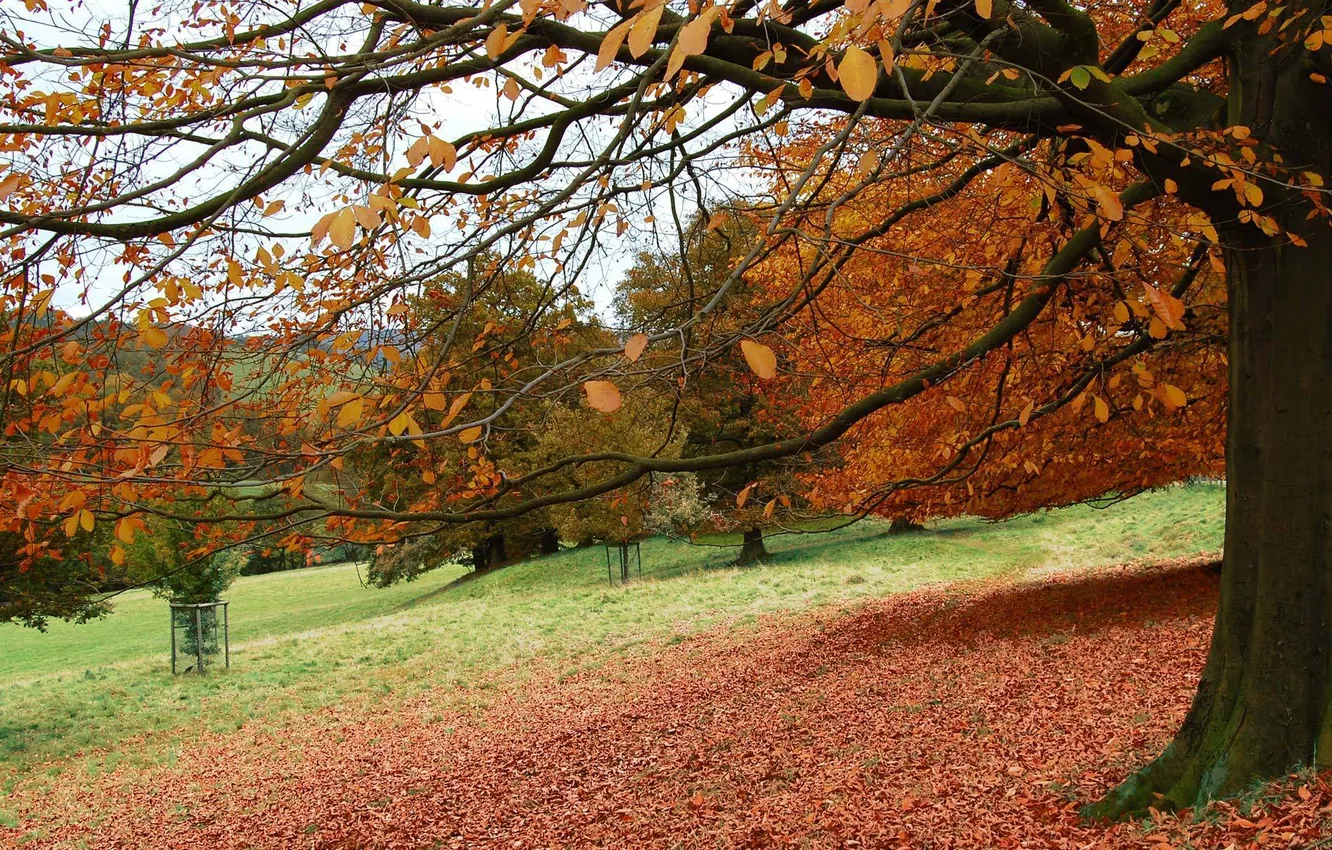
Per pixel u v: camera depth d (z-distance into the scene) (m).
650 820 8.32
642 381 4.34
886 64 2.24
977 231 6.35
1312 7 4.23
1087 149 4.38
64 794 13.52
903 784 7.51
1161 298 2.45
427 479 4.76
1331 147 4.41
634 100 3.32
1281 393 4.64
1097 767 6.55
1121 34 7.06
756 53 3.93
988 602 16.58
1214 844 4.31
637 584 28.41
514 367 5.54
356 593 42.41
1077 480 12.36
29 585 15.96
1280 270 4.58
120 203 3.23
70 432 3.11
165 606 41.50
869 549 28.77
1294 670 4.64
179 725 17.06
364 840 9.61
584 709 14.44
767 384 8.41
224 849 10.21
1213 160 3.48
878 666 12.90
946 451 6.16
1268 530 4.72
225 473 2.99
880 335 7.71
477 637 22.95
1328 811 4.07
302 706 17.83
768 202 7.32
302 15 4.01
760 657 15.70
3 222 3.44
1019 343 6.69
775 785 8.48
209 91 4.37
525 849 8.30
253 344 4.74
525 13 2.26
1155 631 11.31
